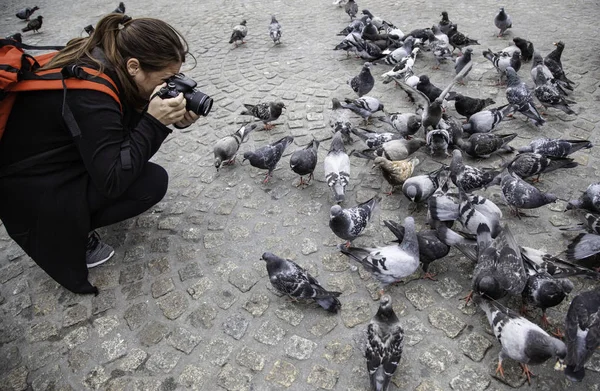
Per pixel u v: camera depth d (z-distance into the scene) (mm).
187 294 1844
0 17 5746
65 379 1565
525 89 2732
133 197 1870
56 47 1562
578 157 2432
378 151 2451
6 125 1453
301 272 1719
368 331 1480
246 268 1941
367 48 3641
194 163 2656
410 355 1559
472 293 1673
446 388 1453
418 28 4340
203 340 1662
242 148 2771
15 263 2051
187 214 2266
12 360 1639
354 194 2344
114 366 1598
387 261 1710
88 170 1538
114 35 1521
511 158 2502
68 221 1632
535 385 1443
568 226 2021
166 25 1516
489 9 4621
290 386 1494
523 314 1680
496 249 1697
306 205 2279
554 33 3902
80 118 1465
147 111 1600
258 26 4754
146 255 2039
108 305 1818
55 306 1830
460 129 2646
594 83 3078
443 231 1821
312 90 3363
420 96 2596
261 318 1726
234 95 3381
